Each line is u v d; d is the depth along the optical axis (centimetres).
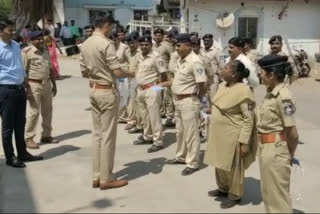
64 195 596
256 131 534
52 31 2623
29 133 796
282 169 483
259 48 2003
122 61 870
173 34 994
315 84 1680
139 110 845
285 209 489
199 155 730
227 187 582
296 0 1980
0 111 687
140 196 593
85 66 608
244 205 568
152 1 3406
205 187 624
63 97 1302
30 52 773
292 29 2005
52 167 705
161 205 565
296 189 632
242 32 1991
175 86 673
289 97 470
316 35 2012
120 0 3394
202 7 1958
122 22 3416
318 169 717
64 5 3259
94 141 618
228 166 546
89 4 3350
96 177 621
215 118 552
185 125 670
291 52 2020
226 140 545
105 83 594
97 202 573
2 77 673
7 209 552
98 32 600
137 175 670
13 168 698
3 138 691
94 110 609
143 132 849
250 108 532
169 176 666
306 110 1190
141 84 792
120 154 775
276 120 481
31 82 780
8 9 2873
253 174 684
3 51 668
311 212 564
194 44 790
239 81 546
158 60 788
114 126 610
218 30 1977
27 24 2581
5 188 619
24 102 708
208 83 733
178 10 3212
